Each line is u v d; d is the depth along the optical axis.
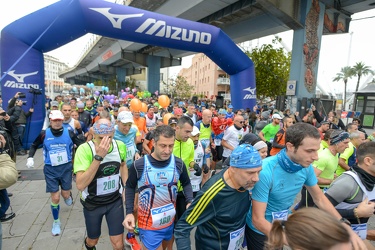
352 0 14.49
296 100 12.94
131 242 2.96
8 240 3.20
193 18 17.64
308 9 12.96
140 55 31.28
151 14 7.71
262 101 25.34
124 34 7.62
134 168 2.22
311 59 13.63
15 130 6.80
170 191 2.28
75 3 6.84
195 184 3.46
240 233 1.80
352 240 0.88
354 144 4.07
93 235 2.46
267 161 1.81
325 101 13.16
